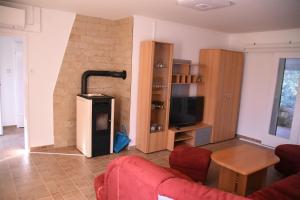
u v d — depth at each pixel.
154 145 4.09
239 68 4.98
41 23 3.62
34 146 3.85
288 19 3.66
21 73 5.01
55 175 3.07
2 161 3.42
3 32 3.35
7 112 5.17
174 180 1.41
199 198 1.24
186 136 4.50
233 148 3.18
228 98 4.91
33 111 3.76
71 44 3.93
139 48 4.00
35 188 2.73
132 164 1.66
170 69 4.09
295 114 4.44
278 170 3.45
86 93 4.09
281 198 2.03
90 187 2.82
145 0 2.99
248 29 4.71
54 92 3.89
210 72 4.72
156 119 4.42
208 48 5.01
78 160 3.58
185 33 4.60
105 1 3.10
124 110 4.20
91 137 3.64
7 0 3.22
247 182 2.79
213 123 4.73
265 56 4.86
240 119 5.38
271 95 4.77
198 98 4.72
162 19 4.12
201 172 2.95
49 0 3.17
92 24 4.08
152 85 3.93
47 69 3.78
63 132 4.07
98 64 4.26
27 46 3.56
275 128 4.80
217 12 3.44
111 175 1.79
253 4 2.92
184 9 3.35
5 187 2.72
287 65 4.57
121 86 4.24
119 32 4.19
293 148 3.37
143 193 1.47
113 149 3.96
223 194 1.25
